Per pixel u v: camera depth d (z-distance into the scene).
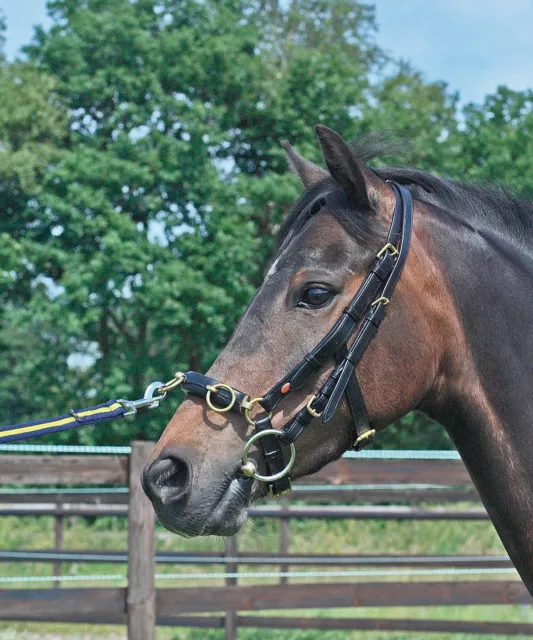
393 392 2.24
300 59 19.12
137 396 17.38
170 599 5.67
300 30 27.53
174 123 17.88
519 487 2.30
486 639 7.35
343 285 2.21
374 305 2.22
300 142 18.73
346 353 2.20
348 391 2.20
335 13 28.00
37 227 18.06
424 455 7.52
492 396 2.33
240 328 2.24
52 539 12.80
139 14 19.06
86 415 2.59
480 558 7.46
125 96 18.14
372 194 2.33
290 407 2.19
